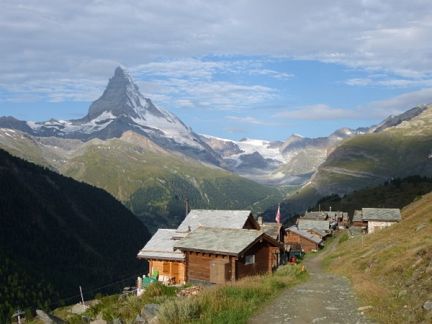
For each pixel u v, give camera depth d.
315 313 21.19
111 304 29.00
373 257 44.38
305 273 42.69
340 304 23.27
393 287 26.94
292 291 27.94
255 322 19.75
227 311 20.92
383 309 20.70
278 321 19.80
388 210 107.25
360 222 139.62
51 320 25.89
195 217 61.94
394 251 41.56
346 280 35.78
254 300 23.52
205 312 20.50
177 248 47.22
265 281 31.16
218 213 61.19
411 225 64.38
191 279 46.69
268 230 80.50
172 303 20.94
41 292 165.75
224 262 44.16
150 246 60.16
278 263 62.69
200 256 46.31
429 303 18.39
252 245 45.34
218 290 24.97
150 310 22.09
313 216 179.25
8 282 162.38
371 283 29.72
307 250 121.69
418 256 30.86
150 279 57.88
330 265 63.91
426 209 69.75
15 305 146.00
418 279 24.17
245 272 45.38
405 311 19.38
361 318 19.77
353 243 86.50
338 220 180.12
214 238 47.41
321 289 28.97
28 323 53.34
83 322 26.14
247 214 59.22
